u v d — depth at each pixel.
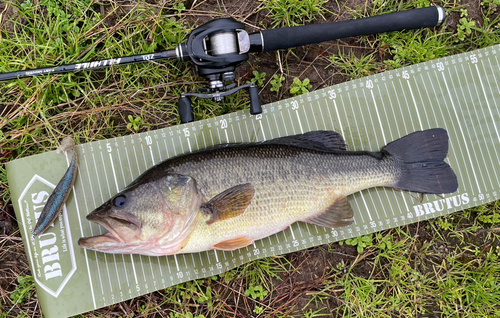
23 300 0.53
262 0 0.57
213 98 0.56
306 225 0.55
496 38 0.58
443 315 0.57
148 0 0.56
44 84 0.53
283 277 0.56
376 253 0.57
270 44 0.52
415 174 0.54
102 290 0.52
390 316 0.56
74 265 0.52
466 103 0.57
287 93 0.57
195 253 0.53
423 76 0.57
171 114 0.56
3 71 0.53
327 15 0.58
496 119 0.57
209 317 0.55
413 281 0.56
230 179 0.48
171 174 0.47
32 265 0.52
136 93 0.55
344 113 0.56
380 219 0.56
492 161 0.56
